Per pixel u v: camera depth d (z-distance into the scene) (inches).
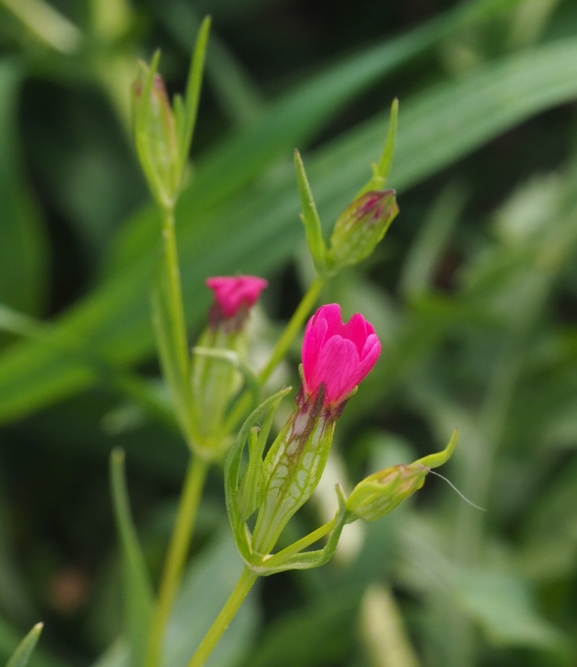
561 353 17.0
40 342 11.3
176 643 11.6
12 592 15.1
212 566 12.1
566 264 17.2
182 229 13.7
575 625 14.8
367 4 22.6
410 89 20.6
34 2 18.0
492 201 20.9
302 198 9.5
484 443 16.9
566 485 16.1
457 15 12.5
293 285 19.1
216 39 19.8
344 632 12.4
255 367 15.0
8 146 15.4
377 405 17.5
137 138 9.7
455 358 17.7
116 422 14.6
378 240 9.5
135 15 18.0
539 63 12.4
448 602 14.4
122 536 10.3
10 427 16.1
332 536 8.2
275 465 8.4
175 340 10.2
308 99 13.0
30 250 15.6
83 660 14.8
